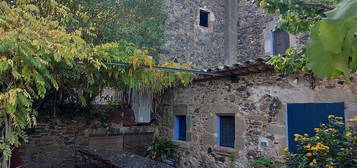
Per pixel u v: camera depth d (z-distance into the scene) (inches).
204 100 226.5
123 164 188.7
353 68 21.4
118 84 172.2
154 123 289.1
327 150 121.8
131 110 273.6
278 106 169.2
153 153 253.0
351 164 115.1
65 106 240.8
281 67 102.0
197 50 315.6
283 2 73.4
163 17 262.5
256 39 305.0
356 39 20.2
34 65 109.0
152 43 248.8
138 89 203.9
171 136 262.2
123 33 220.1
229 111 202.4
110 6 211.9
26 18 119.7
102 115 260.7
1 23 111.3
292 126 160.6
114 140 265.4
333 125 130.3
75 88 174.2
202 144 224.1
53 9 171.5
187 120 243.0
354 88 135.7
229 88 204.7
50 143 234.1
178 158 247.6
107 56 137.5
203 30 325.4
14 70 102.9
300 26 80.3
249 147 184.7
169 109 268.4
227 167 199.0
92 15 208.5
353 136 126.6
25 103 109.3
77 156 246.4
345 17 16.7
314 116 150.7
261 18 301.6
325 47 18.0
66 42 119.3
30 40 105.5
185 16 309.1
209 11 336.2
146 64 150.1
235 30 331.9
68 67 137.0
